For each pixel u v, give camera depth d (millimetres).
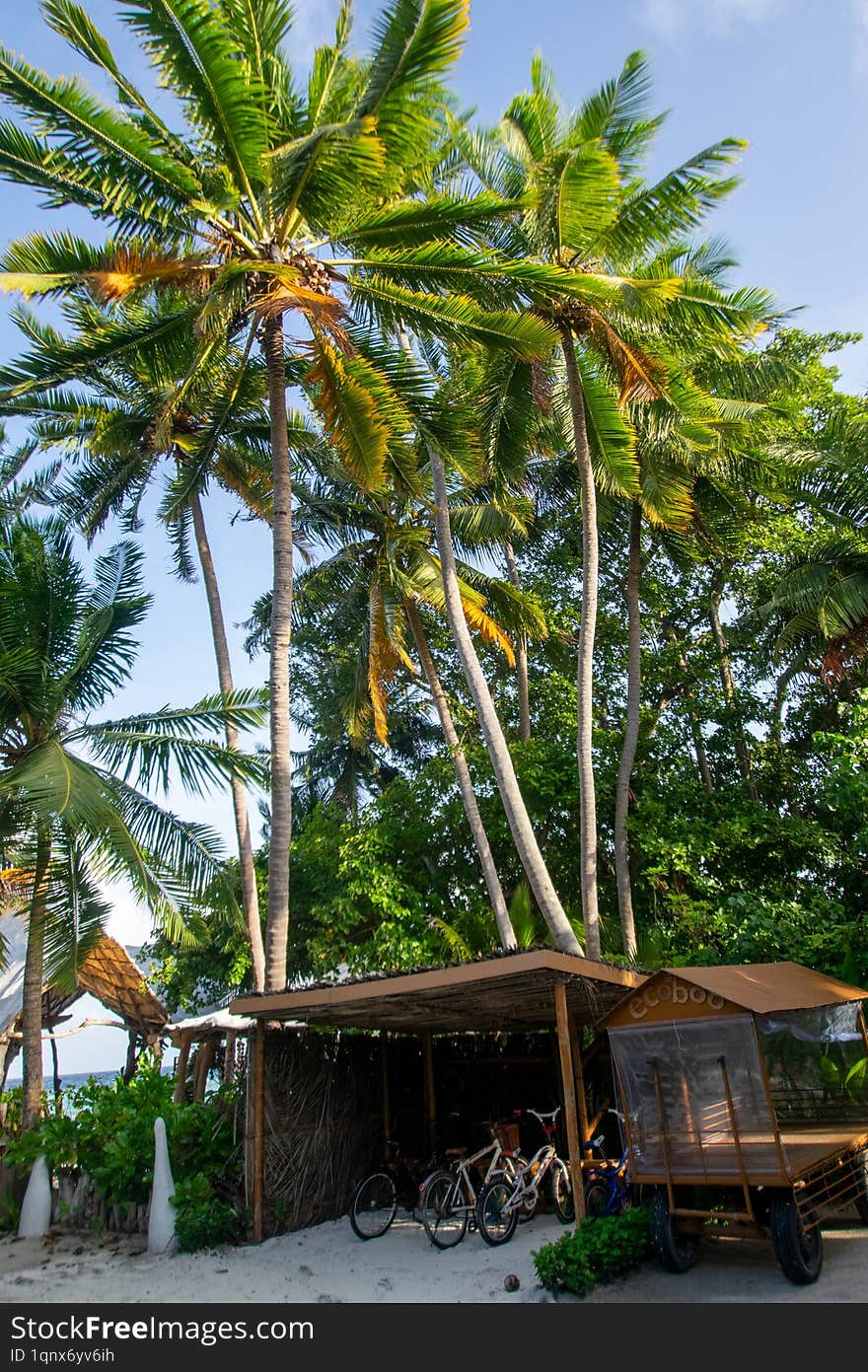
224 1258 9047
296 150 10547
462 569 19672
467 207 11781
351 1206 9680
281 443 13391
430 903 19781
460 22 10883
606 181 13281
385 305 12867
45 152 11211
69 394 16859
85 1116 11336
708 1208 7516
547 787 18844
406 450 15297
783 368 18156
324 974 19422
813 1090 8969
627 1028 7609
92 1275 8586
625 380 14180
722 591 22391
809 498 19422
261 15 11969
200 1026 13461
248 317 13102
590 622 14820
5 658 12703
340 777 26188
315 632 25281
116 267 11211
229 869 13953
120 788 13438
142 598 14547
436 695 18922
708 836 17625
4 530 14203
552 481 20781
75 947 12617
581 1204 7988
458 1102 13273
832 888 17906
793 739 22047
